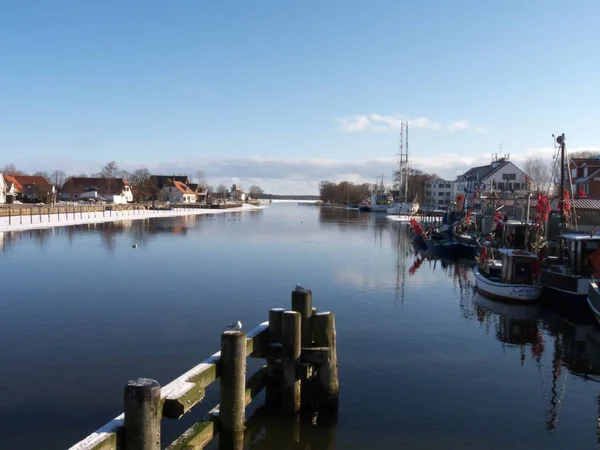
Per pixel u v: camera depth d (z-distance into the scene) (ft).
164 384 43.68
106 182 493.36
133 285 88.63
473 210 196.24
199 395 27.78
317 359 38.27
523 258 83.61
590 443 35.78
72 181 491.72
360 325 65.46
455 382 46.37
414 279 103.30
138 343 55.21
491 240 126.93
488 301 82.99
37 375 45.37
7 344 54.29
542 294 84.79
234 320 66.03
